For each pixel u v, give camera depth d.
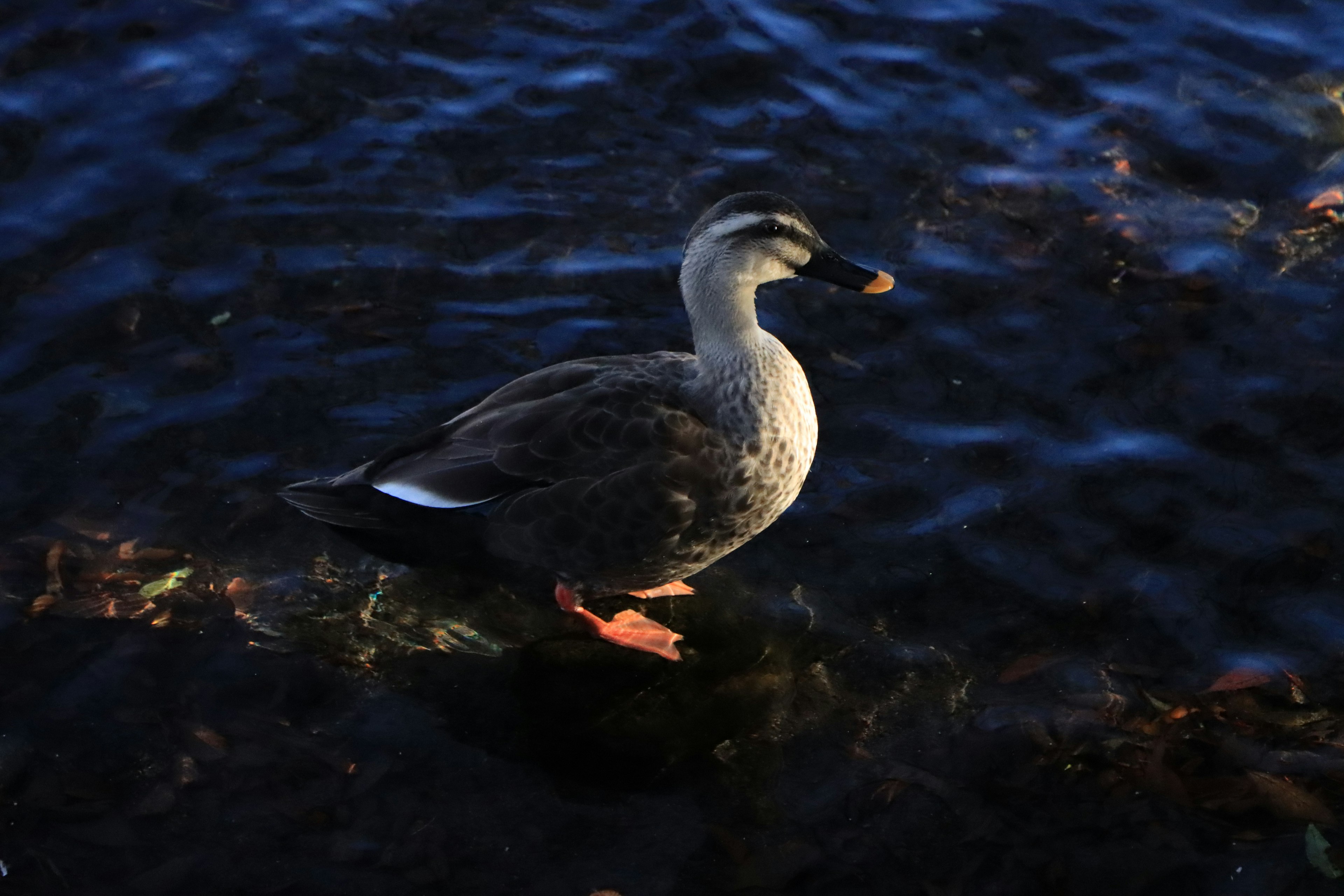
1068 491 7.89
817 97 10.96
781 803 6.34
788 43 11.50
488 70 11.22
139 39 11.30
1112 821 6.20
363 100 10.88
